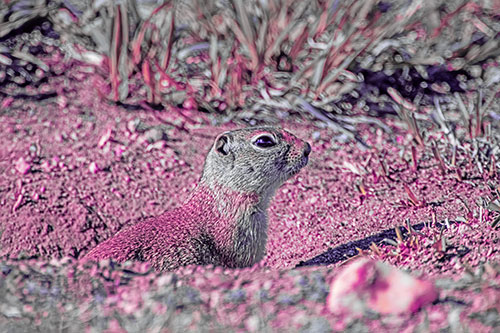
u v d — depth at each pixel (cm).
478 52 1202
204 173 808
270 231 941
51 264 633
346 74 1170
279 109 1140
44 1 1231
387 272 531
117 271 620
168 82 1145
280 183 821
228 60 1176
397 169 1035
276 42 1180
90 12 1212
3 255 893
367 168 1038
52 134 1064
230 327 496
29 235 913
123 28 1147
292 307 525
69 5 1227
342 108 1144
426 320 493
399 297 516
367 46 1170
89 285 581
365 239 861
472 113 1122
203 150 1061
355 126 1115
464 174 1015
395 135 1099
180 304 536
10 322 513
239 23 1195
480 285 550
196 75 1176
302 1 1231
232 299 544
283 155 802
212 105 1138
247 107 1139
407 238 794
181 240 746
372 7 1212
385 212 938
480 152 1058
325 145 1081
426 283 531
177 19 1231
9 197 957
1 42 1189
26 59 1174
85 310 531
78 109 1109
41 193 964
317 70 1148
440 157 1055
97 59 1173
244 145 796
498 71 1181
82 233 923
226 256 783
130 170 1017
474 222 803
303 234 927
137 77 1161
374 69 1184
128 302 544
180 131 1092
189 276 611
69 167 1012
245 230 794
